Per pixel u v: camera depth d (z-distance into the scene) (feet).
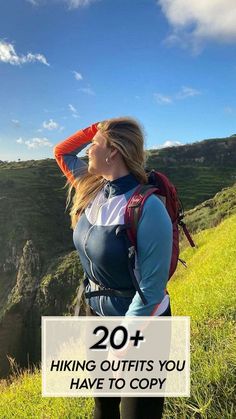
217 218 136.77
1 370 100.63
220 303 21.09
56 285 277.85
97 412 10.22
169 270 8.92
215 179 466.29
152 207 8.37
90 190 9.82
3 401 18.81
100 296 9.42
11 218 369.30
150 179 9.21
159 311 9.02
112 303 9.21
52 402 15.90
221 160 526.98
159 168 485.15
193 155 543.39
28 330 270.87
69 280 276.21
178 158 530.27
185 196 411.95
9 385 23.54
